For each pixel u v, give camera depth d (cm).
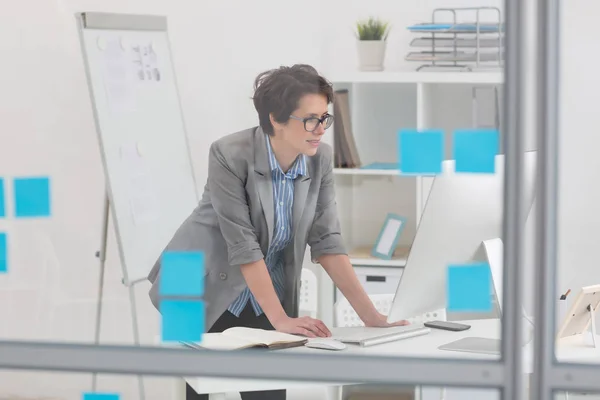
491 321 222
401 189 337
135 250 305
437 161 172
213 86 361
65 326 354
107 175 303
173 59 360
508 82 149
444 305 204
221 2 358
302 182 230
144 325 353
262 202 228
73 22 360
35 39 360
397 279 327
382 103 340
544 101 148
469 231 195
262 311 238
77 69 359
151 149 314
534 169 179
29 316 353
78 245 354
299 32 360
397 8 349
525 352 191
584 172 337
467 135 171
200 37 360
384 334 201
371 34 346
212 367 154
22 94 361
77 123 358
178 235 237
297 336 200
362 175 339
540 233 149
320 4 356
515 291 149
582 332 214
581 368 148
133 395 336
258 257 226
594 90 332
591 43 332
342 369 152
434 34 337
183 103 361
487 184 192
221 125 362
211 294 233
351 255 331
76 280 353
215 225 233
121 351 157
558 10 148
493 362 150
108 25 309
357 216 340
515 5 148
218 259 233
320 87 229
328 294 322
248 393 236
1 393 334
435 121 333
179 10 359
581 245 338
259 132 232
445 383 150
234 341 193
